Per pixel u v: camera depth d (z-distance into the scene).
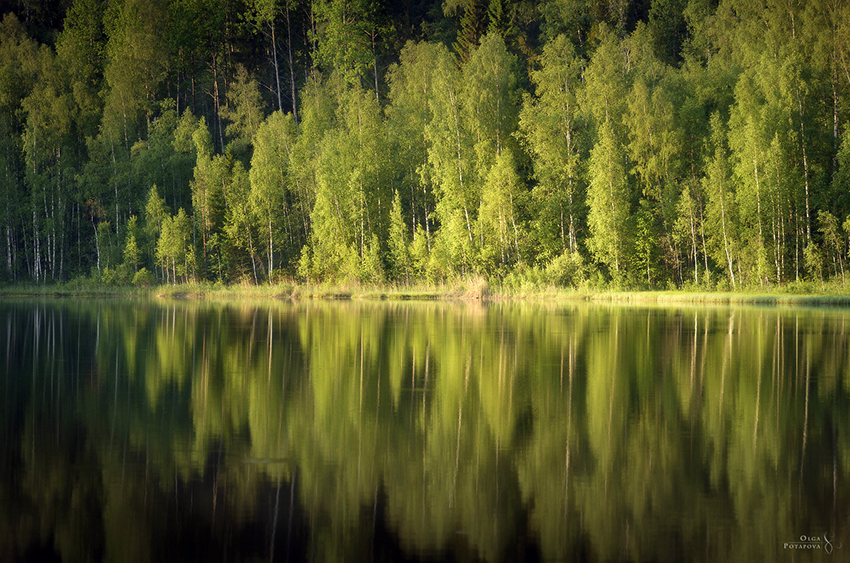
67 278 78.81
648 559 6.76
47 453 10.07
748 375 17.06
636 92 58.56
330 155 67.12
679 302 50.12
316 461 9.80
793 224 55.28
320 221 67.81
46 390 14.94
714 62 66.94
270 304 50.12
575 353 20.98
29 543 7.04
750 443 10.84
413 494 8.49
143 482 8.85
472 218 62.81
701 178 58.56
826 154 56.31
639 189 61.16
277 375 17.00
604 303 49.69
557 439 11.02
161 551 6.90
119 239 76.00
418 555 6.83
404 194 69.56
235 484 8.80
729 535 7.32
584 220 61.62
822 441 10.92
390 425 11.89
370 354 20.86
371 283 63.38
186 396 14.34
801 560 6.71
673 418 12.46
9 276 76.44
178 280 73.75
